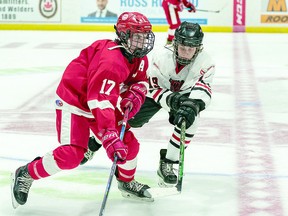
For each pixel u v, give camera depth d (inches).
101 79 344.5
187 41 393.4
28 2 1712.6
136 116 442.3
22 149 546.0
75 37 1566.2
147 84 394.6
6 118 676.7
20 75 986.1
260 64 1137.4
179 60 409.1
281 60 1191.6
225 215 384.8
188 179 461.1
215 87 896.9
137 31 353.7
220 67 1095.6
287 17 1673.2
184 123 391.2
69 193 425.4
